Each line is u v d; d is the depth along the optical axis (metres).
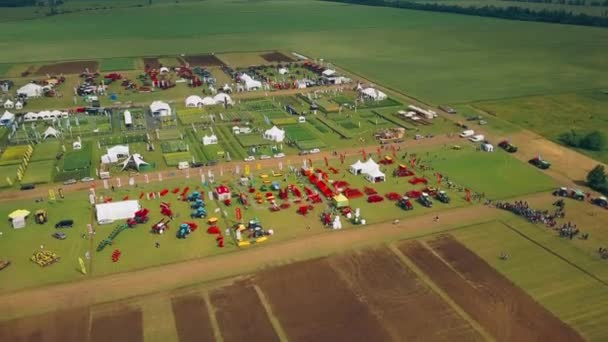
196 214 88.69
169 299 67.31
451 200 96.38
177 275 72.50
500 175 108.75
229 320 63.53
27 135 128.62
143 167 108.75
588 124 143.50
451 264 75.88
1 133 130.25
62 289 69.19
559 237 83.62
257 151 119.62
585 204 95.94
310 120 143.38
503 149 124.06
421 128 137.88
